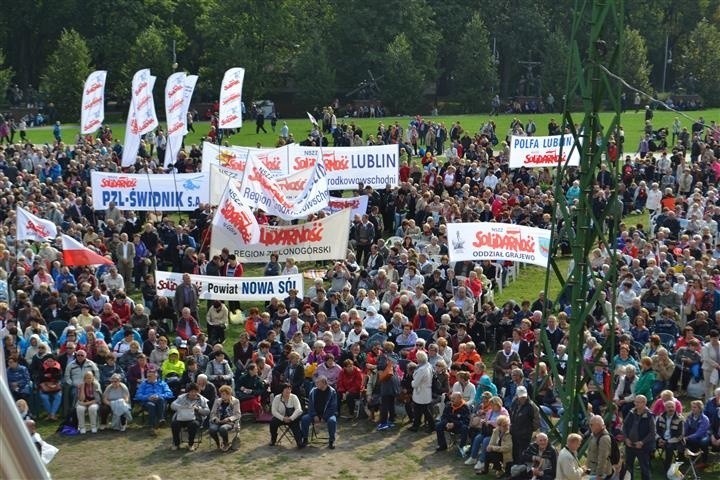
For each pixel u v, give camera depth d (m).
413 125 64.44
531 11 110.62
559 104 101.81
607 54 20.11
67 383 24.77
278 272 31.95
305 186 34.09
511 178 45.56
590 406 22.06
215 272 30.88
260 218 37.59
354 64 103.62
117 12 101.69
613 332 19.28
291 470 22.20
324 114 72.62
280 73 104.56
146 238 35.28
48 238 32.12
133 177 37.50
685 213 39.91
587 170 18.77
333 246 32.31
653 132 65.56
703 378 24.61
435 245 33.62
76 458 22.97
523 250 29.28
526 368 24.38
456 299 28.70
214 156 39.72
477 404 22.56
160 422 24.50
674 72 121.88
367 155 40.66
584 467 18.55
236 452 23.23
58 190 42.25
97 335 25.92
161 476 21.95
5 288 28.56
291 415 23.19
